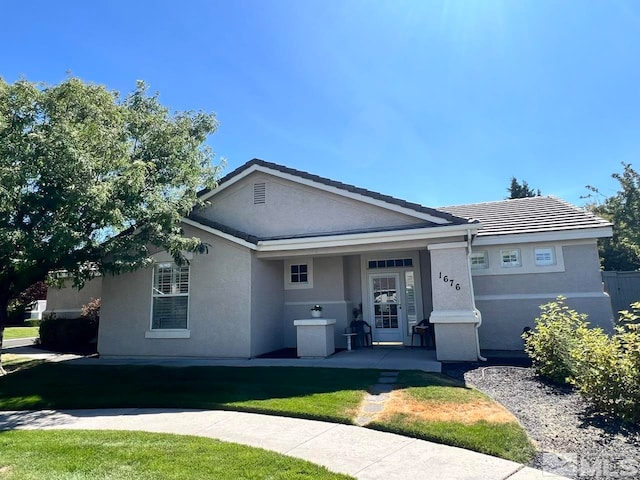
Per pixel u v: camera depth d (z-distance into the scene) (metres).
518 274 13.95
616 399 6.39
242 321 12.92
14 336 23.67
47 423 7.34
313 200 13.95
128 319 14.09
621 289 15.80
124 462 5.16
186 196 12.84
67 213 9.91
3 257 10.68
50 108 9.96
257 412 7.50
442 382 8.83
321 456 5.36
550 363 8.96
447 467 4.92
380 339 15.25
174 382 9.73
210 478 4.61
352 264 15.89
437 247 11.88
